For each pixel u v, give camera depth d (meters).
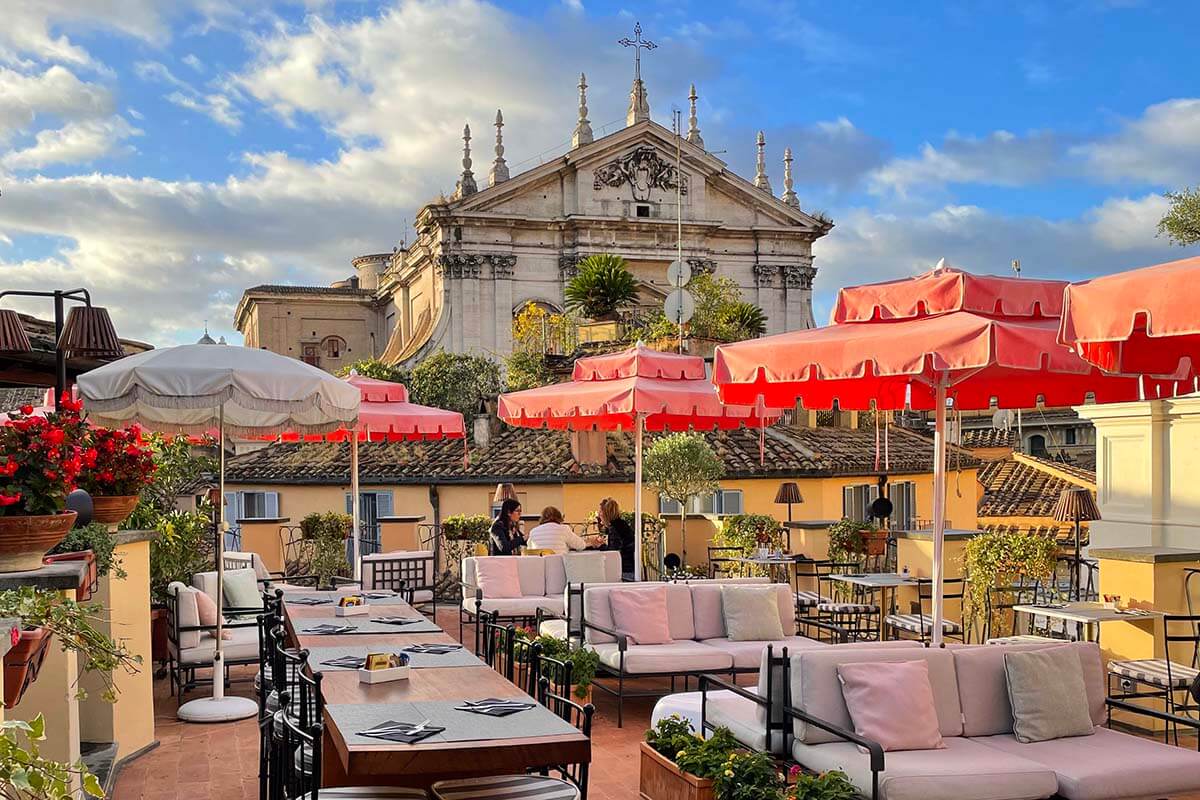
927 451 26.58
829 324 8.68
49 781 2.82
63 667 6.37
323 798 5.10
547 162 52.53
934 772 5.87
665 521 18.06
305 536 17.97
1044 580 11.02
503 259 51.91
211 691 11.16
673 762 6.62
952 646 7.04
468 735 4.96
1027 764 6.07
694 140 56.75
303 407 9.41
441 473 22.56
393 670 6.24
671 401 12.11
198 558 12.55
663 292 52.28
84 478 8.10
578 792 5.34
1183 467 10.47
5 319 9.52
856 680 6.44
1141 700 9.30
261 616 7.58
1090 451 52.16
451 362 35.41
